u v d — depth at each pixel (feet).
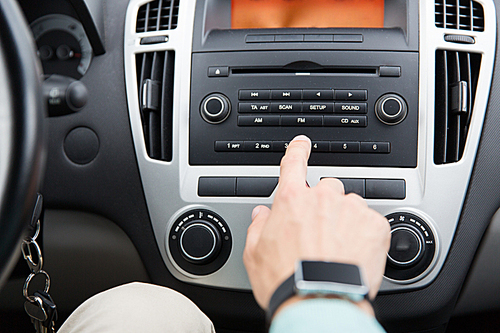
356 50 2.54
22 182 1.21
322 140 2.48
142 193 2.60
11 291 3.02
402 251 2.36
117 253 2.81
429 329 2.59
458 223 2.44
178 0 2.70
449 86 2.54
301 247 1.09
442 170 2.43
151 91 2.60
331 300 0.96
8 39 1.24
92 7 2.58
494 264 2.59
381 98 2.47
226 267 2.47
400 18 2.63
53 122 2.69
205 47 2.60
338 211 1.21
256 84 2.55
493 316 3.25
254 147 2.50
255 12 2.75
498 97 2.52
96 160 2.65
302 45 2.56
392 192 2.42
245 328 2.62
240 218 2.47
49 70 2.78
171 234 2.52
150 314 1.45
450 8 2.60
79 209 2.72
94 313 1.45
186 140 2.54
